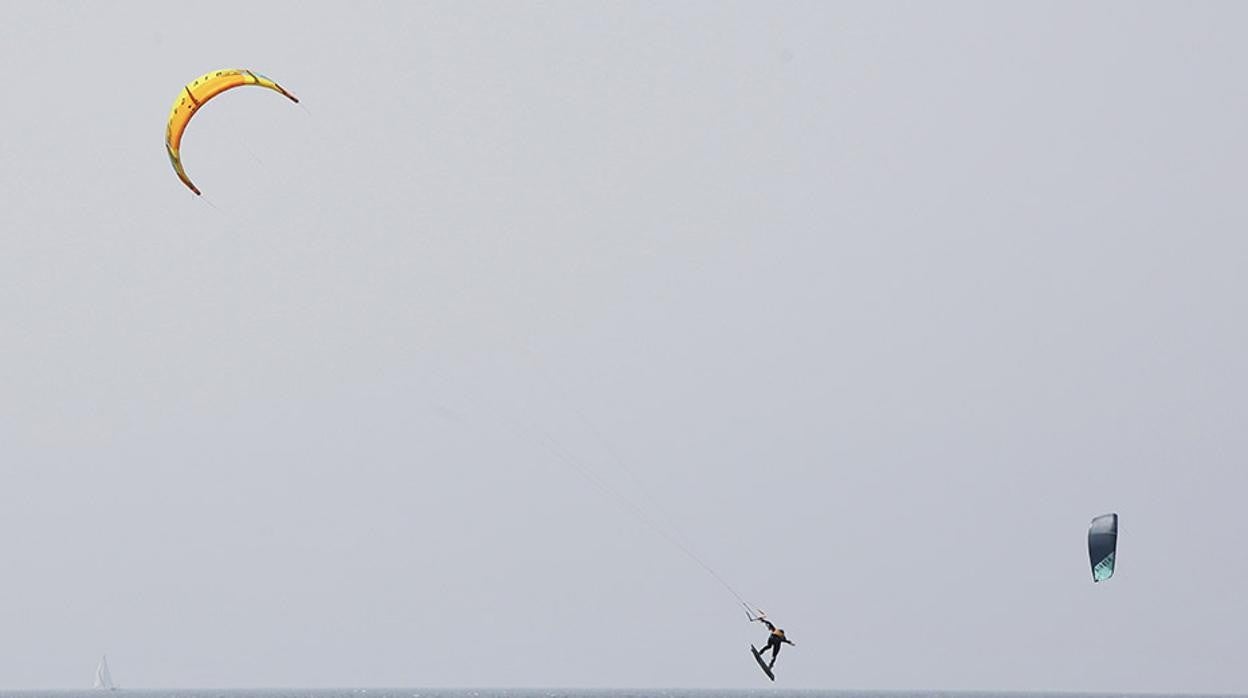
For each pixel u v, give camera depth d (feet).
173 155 558.15
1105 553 619.67
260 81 559.79
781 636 549.95
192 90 555.28
